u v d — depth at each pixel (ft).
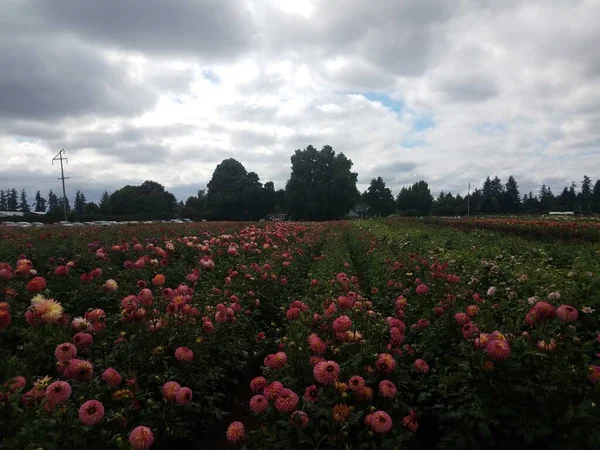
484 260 21.57
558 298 13.70
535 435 9.11
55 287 18.80
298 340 11.56
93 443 8.39
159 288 15.84
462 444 9.54
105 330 12.51
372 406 8.94
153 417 9.84
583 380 9.38
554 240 44.52
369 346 10.84
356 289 18.70
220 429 12.75
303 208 234.38
